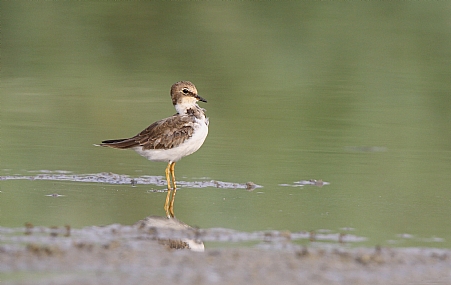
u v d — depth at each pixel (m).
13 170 14.43
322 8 33.34
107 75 24.78
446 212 11.96
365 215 11.73
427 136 18.31
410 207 12.30
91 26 30.69
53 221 10.95
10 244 9.44
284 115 20.20
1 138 17.08
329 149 16.81
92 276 8.16
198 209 11.98
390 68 26.52
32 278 8.04
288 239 10.16
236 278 8.23
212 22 32.06
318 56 27.81
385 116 20.41
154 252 9.16
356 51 28.39
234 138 17.67
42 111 19.97
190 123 13.81
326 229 10.84
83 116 19.50
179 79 24.38
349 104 21.62
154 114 19.67
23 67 25.52
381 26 31.64
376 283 8.26
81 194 12.86
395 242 10.20
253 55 27.95
